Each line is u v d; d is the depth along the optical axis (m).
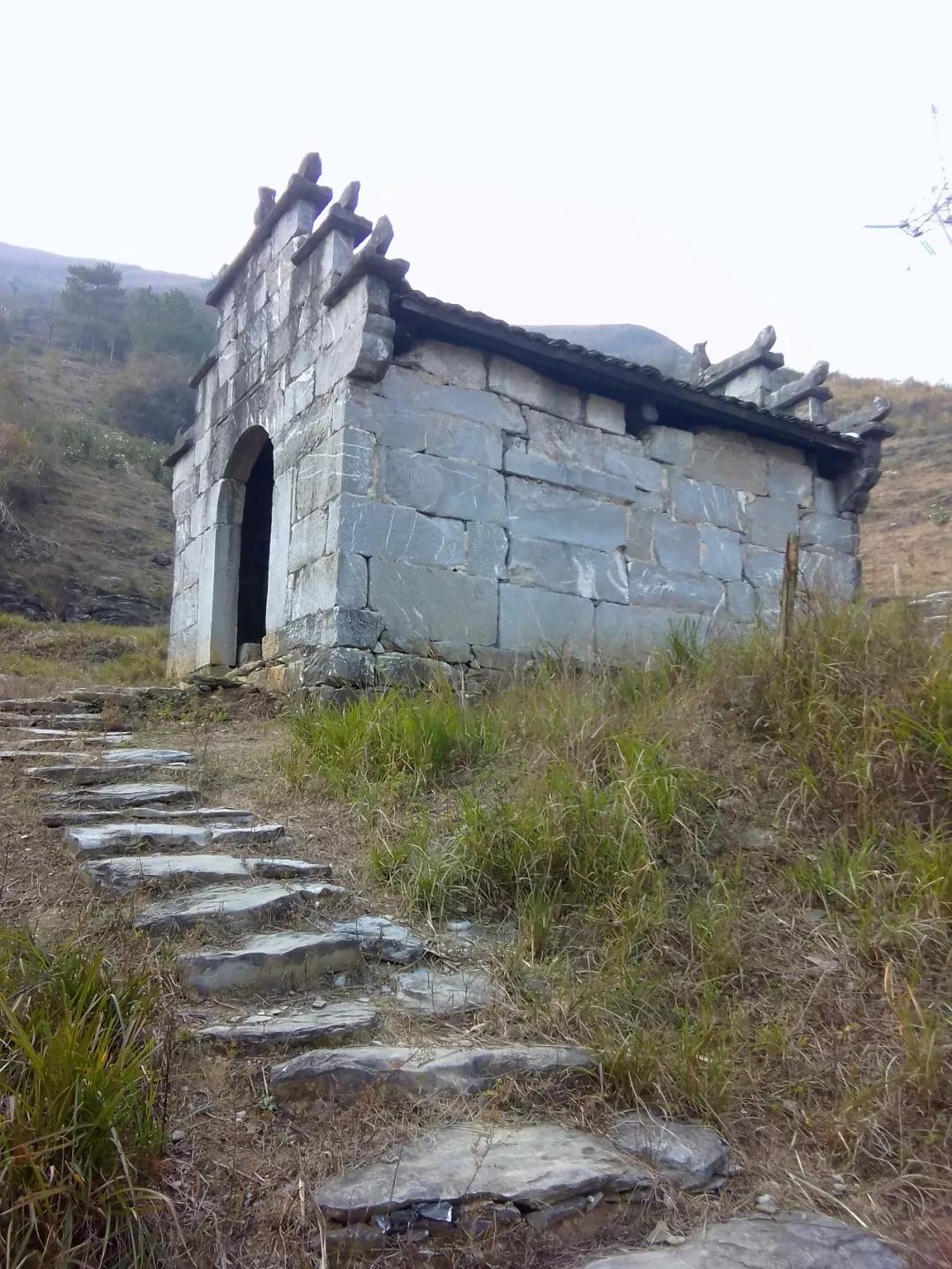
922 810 4.61
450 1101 2.97
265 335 9.95
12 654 14.27
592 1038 3.31
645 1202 2.70
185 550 11.68
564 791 4.64
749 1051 3.35
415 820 4.90
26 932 3.10
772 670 5.77
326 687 7.53
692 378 12.62
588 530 9.21
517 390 8.98
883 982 3.61
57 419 32.53
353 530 7.86
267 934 3.69
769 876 4.39
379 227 7.88
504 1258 2.47
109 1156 2.34
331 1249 2.42
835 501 11.16
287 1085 2.89
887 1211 2.78
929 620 6.21
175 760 6.08
